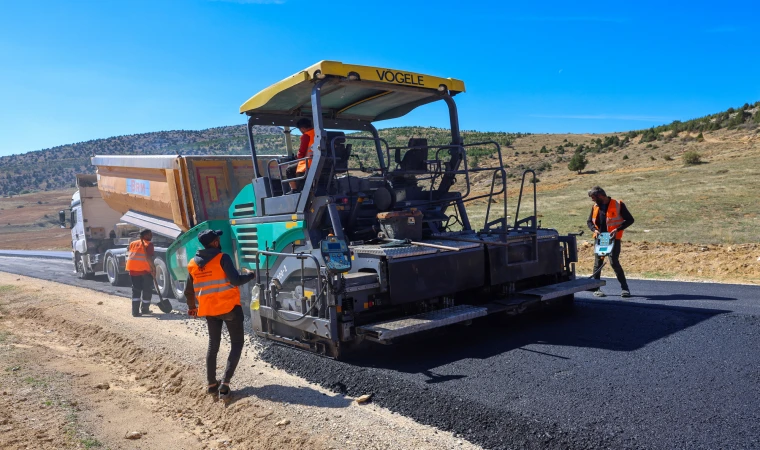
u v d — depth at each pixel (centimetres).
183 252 987
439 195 738
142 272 905
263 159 1045
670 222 2044
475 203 3247
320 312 553
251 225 740
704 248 1330
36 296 1182
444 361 532
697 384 432
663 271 1152
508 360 521
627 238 1736
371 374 498
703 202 2425
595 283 730
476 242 617
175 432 465
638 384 439
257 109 716
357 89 663
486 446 368
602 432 358
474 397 428
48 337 831
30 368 625
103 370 649
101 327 827
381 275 543
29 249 3512
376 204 656
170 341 707
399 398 448
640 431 356
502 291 660
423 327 529
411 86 640
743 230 1711
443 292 583
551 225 2142
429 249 574
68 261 2208
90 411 507
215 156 991
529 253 679
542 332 624
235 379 545
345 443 383
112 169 1268
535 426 373
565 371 480
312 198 610
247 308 852
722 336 565
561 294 673
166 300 917
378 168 685
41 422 468
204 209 973
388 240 612
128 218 1272
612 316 686
